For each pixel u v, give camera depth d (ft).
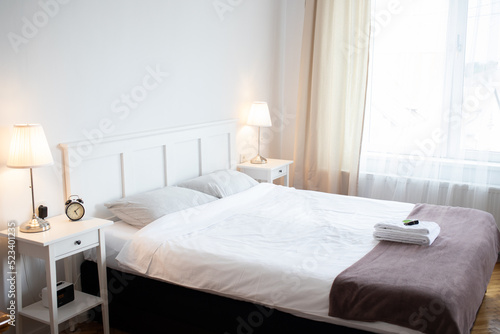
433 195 14.70
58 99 9.38
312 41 15.85
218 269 8.39
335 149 15.84
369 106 15.37
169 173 12.17
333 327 7.52
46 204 9.39
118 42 10.50
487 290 11.71
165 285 9.15
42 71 9.04
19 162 8.07
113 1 10.27
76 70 9.66
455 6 13.53
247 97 15.25
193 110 12.97
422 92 14.55
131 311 9.66
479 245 9.08
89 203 10.15
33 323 9.39
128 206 10.28
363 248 8.98
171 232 9.66
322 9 15.42
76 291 9.71
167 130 11.88
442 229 9.98
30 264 9.21
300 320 7.79
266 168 14.49
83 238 8.78
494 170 13.87
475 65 13.60
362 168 15.75
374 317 7.06
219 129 13.92
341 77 15.48
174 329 9.20
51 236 8.27
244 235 9.70
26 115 8.86
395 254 8.54
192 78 12.80
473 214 11.00
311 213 11.39
